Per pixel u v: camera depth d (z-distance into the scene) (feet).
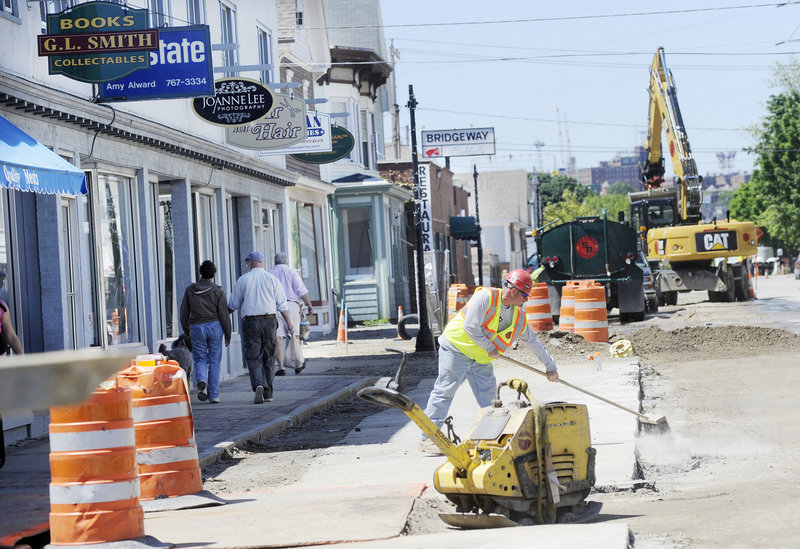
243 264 109.40
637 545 29.48
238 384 92.17
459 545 28.84
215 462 53.11
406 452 53.06
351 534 32.30
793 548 28.19
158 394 41.83
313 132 115.34
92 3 62.13
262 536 32.76
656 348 101.19
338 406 77.41
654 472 44.80
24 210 61.46
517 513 34.71
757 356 93.45
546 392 72.54
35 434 59.62
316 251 166.81
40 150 54.24
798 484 39.47
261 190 114.52
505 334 48.37
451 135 305.53
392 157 334.85
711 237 176.86
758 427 55.31
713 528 31.65
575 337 106.32
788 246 401.08
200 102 84.89
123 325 76.43
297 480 46.83
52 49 61.72
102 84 68.13
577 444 35.76
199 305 75.72
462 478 34.88
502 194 480.64
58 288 62.64
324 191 168.35
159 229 84.74
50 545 32.07
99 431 32.12
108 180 75.36
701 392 71.41
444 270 150.30
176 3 89.30
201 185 94.79
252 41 113.91
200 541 32.45
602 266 148.56
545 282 151.02
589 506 37.01
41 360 10.50
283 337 94.32
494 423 35.29
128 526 32.27
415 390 82.64
